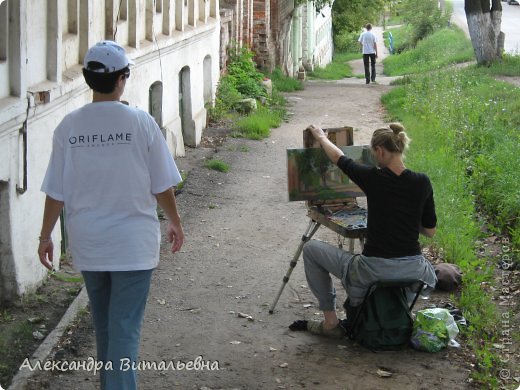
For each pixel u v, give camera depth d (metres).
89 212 4.77
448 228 7.89
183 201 9.81
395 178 5.76
